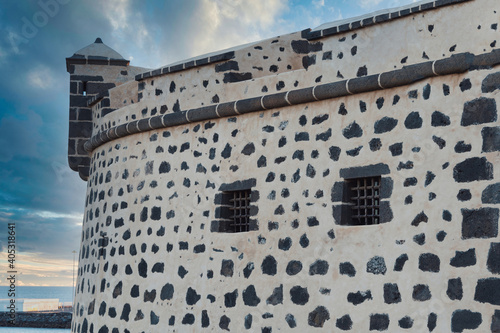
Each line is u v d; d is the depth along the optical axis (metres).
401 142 10.66
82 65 18.30
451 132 10.14
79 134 18.05
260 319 11.79
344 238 11.01
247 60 13.73
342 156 11.34
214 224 12.92
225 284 12.45
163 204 14.00
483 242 9.53
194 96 14.04
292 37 14.30
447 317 9.67
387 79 10.80
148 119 14.51
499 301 9.23
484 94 9.88
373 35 11.38
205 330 12.55
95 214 16.16
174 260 13.45
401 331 10.09
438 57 10.62
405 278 10.19
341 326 10.75
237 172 12.80
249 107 12.66
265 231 12.10
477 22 10.27
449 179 10.04
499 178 9.55
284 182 12.05
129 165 15.05
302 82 12.28
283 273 11.66
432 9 10.73
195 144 13.66
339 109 11.53
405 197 10.45
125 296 14.27
